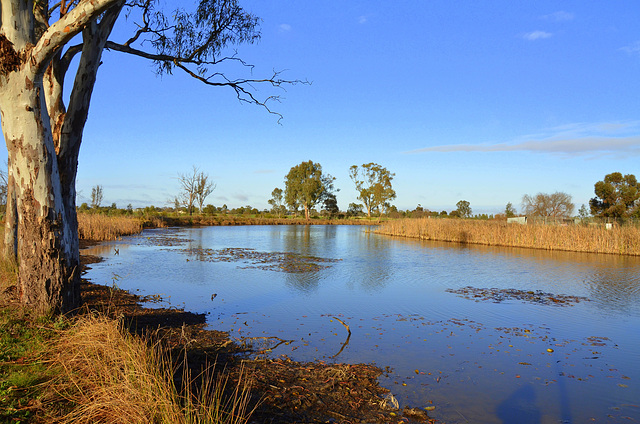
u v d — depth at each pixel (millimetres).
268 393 5266
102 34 7156
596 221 30781
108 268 16312
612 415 5156
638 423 4957
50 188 6816
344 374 6008
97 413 3906
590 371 6613
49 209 6832
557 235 27844
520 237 29938
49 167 6773
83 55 7051
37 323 6371
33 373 4715
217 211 90562
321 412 4922
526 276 16281
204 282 13773
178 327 8195
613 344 7996
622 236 25203
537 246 28656
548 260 21688
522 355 7301
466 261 21078
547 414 5145
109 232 29719
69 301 7137
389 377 6168
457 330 8758
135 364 4496
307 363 6570
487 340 8117
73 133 7348
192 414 3953
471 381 6113
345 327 8758
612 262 20953
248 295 11891
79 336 5570
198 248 25500
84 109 7359
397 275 16156
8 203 10695
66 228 7160
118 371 4488
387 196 82188
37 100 6473
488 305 11188
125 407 3893
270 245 29375
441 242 34250
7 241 10695
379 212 83875
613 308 10961
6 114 6449
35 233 6789
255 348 7211
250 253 23375
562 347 7770
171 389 4246
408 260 21219
